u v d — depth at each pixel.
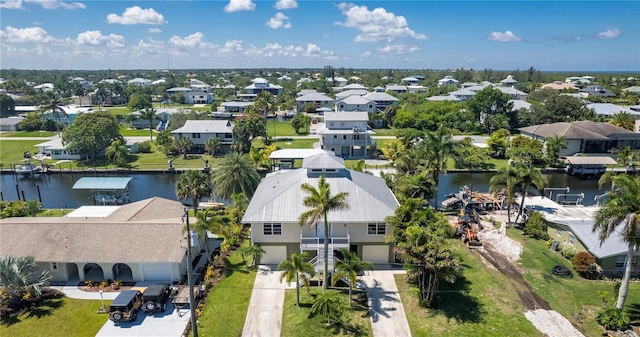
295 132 109.81
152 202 45.94
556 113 112.44
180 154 87.19
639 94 168.50
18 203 49.78
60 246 35.12
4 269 30.84
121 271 36.91
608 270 36.16
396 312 31.39
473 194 57.81
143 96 158.38
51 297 32.88
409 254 29.95
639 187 27.62
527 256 40.53
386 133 109.19
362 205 38.22
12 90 189.12
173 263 34.78
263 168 77.81
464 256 40.81
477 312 31.16
